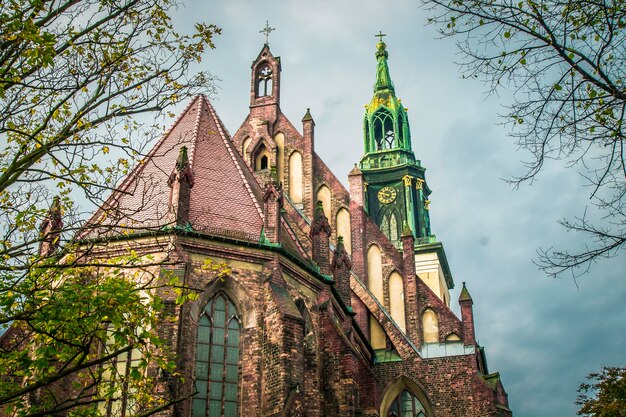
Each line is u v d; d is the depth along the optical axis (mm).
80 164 20438
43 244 25375
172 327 31125
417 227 84062
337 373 37500
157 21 21766
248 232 37125
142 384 22016
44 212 20688
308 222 50562
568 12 16281
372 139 89000
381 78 93062
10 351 20062
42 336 20047
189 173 35875
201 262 34594
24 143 20234
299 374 33156
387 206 84188
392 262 51781
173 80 21922
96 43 21062
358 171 54312
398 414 47156
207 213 37000
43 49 18719
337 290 43688
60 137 20078
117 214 20641
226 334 34219
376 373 47938
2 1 19281
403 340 48625
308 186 53656
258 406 32844
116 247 33719
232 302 34969
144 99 21531
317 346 38312
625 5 15977
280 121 55875
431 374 47250
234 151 44188
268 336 34062
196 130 42500
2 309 18828
